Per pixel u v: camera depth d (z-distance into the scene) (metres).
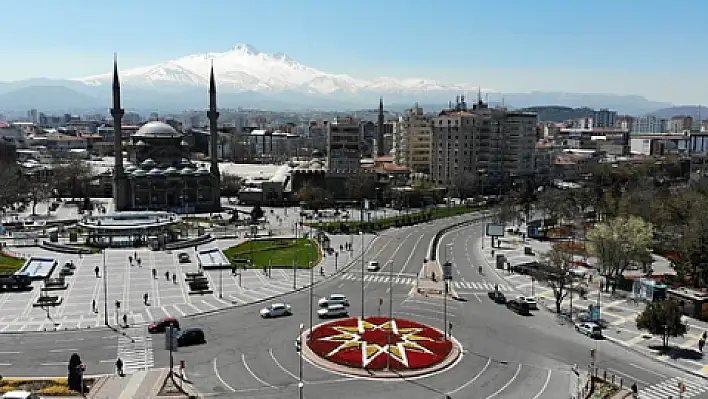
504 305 141.50
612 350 112.81
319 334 115.19
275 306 130.50
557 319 131.25
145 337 115.56
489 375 99.88
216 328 121.50
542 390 94.38
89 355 106.06
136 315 129.38
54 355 105.88
